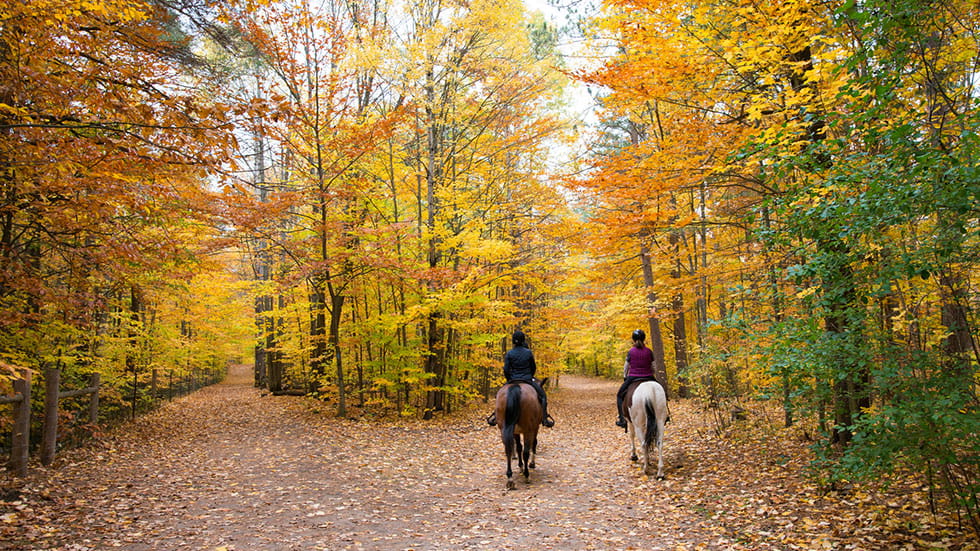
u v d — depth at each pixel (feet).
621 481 27.99
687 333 68.44
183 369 69.97
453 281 48.52
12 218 23.91
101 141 19.71
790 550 16.71
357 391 59.52
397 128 46.62
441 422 50.42
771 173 17.51
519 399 27.35
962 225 12.66
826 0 21.08
